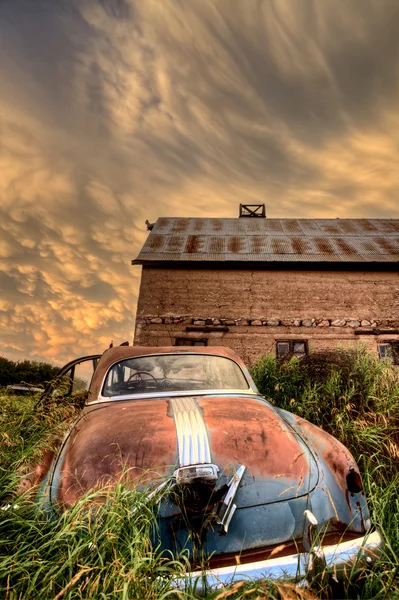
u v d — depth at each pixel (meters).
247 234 14.34
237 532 1.78
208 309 11.38
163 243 13.18
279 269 11.78
